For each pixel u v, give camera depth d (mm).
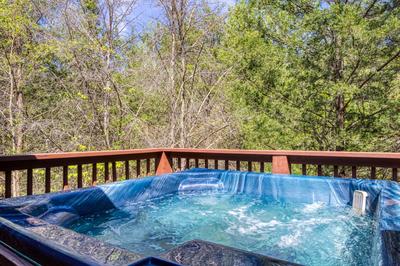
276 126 6848
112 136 7258
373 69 5996
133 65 7480
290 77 6500
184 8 7270
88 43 6570
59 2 6562
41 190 6598
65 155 2895
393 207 1981
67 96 6934
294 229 2418
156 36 7434
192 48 7645
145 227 2541
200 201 3264
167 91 7387
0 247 1238
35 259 1084
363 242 2082
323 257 1923
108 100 7059
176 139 7594
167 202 3248
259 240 2238
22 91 7137
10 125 6781
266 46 6754
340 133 6254
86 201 2635
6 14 6051
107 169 3414
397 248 1290
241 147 8336
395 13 5742
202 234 2385
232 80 7414
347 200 2768
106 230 2467
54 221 2209
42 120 6902
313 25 5875
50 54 6844
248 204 3154
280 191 3119
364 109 6312
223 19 7418
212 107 8000
